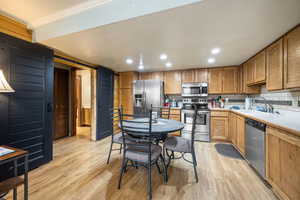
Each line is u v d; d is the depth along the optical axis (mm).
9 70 1737
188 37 1870
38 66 2066
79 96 5145
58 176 1896
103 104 3629
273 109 2502
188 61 3107
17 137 1830
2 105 1680
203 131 3402
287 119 1738
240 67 3395
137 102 4070
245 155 2326
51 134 2291
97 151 2781
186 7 1239
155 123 2154
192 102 3908
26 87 1922
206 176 1926
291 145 1268
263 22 1507
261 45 2160
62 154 2623
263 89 2939
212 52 2482
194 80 3840
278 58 1928
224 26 1585
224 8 1260
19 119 1850
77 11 1650
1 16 1694
